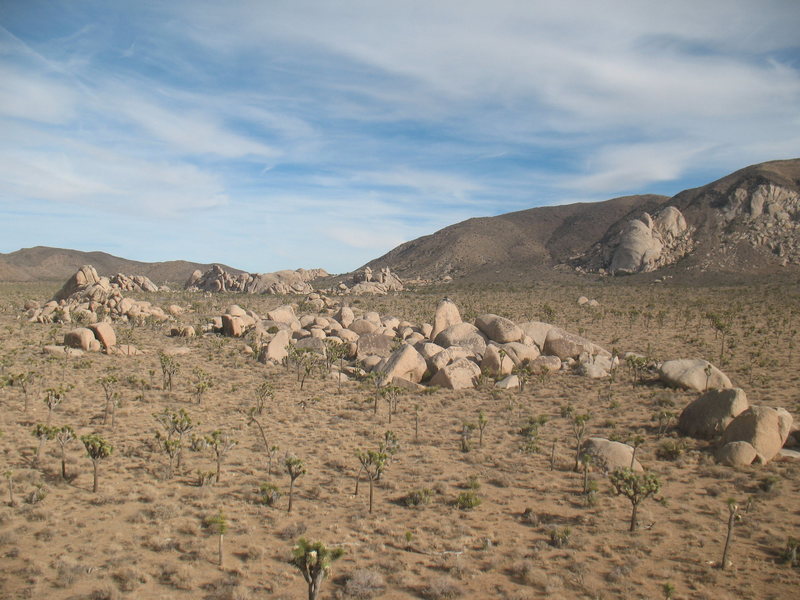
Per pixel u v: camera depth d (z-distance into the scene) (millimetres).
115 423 39656
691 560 21547
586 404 49719
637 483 24656
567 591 19047
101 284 120625
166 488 28156
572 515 26141
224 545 22156
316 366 68125
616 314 120375
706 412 39000
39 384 50625
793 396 50062
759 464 32719
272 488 27297
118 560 20312
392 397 49188
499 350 64562
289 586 19203
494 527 24750
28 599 17500
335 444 37469
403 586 19359
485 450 36688
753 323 105562
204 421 41938
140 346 76312
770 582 19828
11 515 23562
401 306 159250
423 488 29484
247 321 94875
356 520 25078
